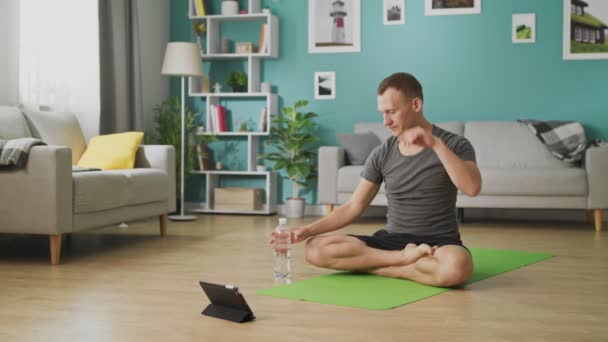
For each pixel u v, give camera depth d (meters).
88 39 5.16
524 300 2.53
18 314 2.34
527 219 5.82
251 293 2.65
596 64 5.77
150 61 6.21
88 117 5.17
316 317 2.26
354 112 6.23
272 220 5.68
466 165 2.60
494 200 5.12
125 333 2.08
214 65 6.49
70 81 5.02
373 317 2.26
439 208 2.82
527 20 5.87
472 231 4.93
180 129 6.05
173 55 5.67
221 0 6.46
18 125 4.09
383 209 6.10
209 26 6.31
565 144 5.44
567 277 3.03
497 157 5.62
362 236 2.98
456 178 2.57
